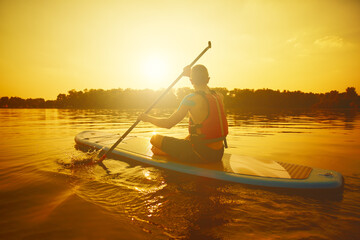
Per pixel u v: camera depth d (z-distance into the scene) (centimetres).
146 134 542
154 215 148
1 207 157
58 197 174
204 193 185
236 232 129
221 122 230
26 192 183
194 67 231
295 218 144
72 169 246
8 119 1085
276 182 192
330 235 125
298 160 298
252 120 1080
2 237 122
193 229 132
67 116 1384
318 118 1230
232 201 170
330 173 210
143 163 259
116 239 122
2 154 310
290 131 618
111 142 349
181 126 741
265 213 151
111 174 230
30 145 377
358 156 319
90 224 136
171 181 212
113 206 160
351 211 154
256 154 334
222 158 260
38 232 127
